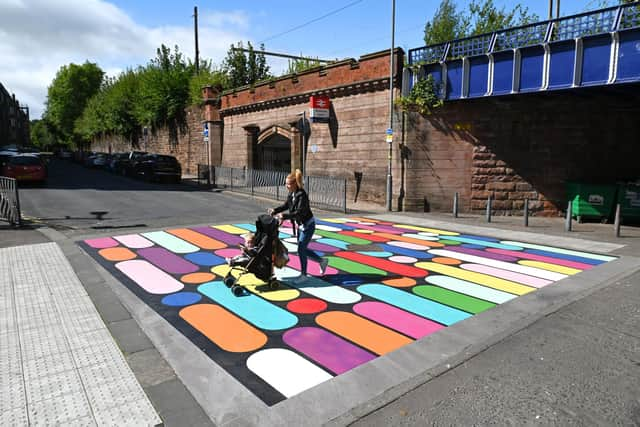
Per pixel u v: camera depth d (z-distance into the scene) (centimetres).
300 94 2050
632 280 687
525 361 412
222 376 382
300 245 652
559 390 361
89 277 688
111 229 1121
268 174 1908
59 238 991
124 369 392
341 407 335
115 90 4528
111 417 317
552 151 1488
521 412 329
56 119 8231
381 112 1672
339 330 490
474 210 1545
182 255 848
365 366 402
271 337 471
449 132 1541
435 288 648
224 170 2317
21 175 2183
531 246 970
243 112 2556
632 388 365
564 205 1489
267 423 313
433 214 1510
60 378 375
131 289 634
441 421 318
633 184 1300
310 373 393
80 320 510
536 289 645
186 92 3366
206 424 310
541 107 1477
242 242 966
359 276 709
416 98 1538
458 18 2331
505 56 1338
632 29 1077
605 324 504
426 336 470
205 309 553
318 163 1992
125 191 2047
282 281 676
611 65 1123
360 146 1770
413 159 1570
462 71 1445
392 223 1300
